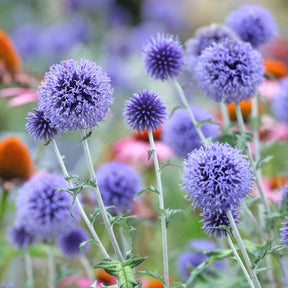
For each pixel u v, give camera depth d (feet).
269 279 2.81
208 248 3.08
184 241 3.38
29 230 2.86
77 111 2.40
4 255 3.15
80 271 2.99
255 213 3.04
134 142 3.50
